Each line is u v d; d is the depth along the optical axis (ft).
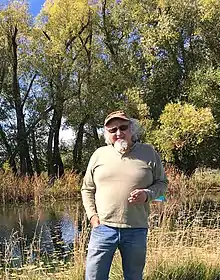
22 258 23.80
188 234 20.27
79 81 81.76
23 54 83.61
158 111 79.97
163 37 76.18
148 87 79.92
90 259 11.63
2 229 38.14
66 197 58.54
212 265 17.63
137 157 11.62
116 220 11.37
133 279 11.63
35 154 88.22
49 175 76.18
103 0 84.79
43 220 41.96
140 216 11.52
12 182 57.67
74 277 17.61
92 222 11.78
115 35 85.76
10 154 84.23
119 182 11.43
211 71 74.43
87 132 86.89
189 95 75.36
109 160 11.61
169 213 23.71
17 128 84.79
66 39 81.56
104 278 11.62
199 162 78.74
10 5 79.20
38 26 81.30
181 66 80.94
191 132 70.49
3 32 79.66
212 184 64.18
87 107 79.46
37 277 18.71
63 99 81.20
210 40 78.28
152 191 11.42
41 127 89.76
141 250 11.51
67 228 37.11
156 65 80.33
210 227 23.18
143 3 80.12
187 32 79.30
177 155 75.82
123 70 80.84
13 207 51.88
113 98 78.74
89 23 82.74
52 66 80.69
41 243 30.86
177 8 77.66
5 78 86.99
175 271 17.04
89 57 83.51
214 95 74.49
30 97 86.84
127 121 11.58
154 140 72.69
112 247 11.44
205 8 74.23
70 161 89.81
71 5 80.53
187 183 59.36
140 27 81.05
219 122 75.25
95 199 11.90
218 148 76.95
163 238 19.22
